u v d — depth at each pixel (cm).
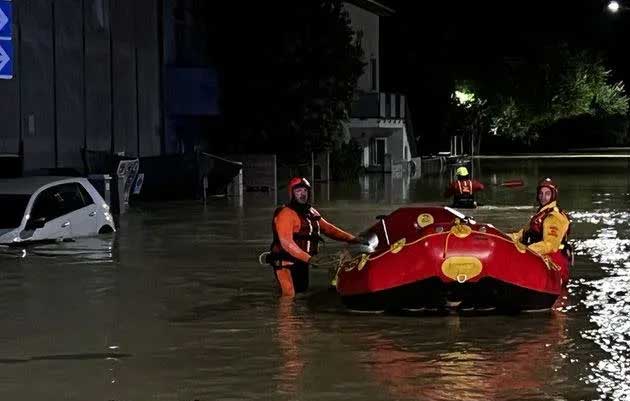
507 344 1059
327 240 1903
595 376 929
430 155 5884
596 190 3394
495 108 7300
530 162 5944
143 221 2342
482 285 1163
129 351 1039
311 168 3912
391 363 983
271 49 3662
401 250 1180
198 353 1028
